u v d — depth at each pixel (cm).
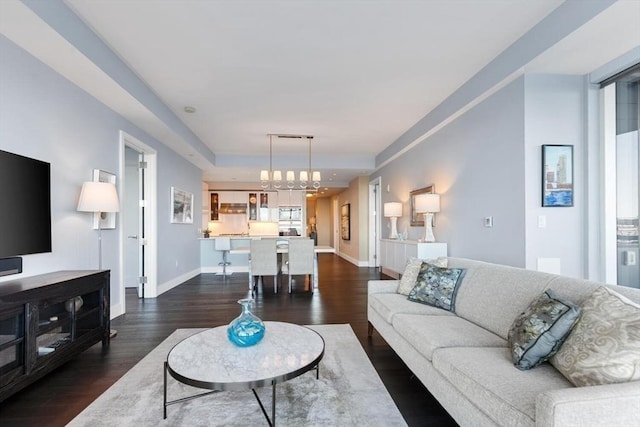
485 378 150
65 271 291
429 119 480
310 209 1561
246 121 516
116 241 393
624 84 297
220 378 161
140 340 320
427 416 194
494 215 355
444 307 268
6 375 198
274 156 755
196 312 420
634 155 293
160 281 532
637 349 121
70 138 308
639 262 290
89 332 280
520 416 125
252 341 198
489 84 341
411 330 222
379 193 786
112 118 381
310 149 706
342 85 389
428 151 513
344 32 284
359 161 779
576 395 109
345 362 265
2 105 235
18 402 209
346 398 211
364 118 506
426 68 351
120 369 256
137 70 346
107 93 336
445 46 309
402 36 291
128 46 300
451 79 377
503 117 339
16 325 209
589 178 311
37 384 233
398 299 296
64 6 238
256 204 1087
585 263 314
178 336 330
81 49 259
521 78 314
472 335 207
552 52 269
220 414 193
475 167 389
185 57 321
